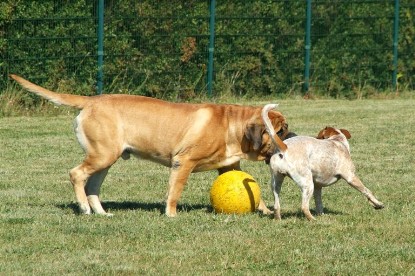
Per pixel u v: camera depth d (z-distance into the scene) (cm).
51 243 1009
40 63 2211
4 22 2145
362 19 2838
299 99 2702
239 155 1191
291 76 2723
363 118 2305
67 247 995
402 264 939
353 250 989
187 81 2481
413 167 1597
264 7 2622
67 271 902
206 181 1461
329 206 1252
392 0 2891
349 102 2691
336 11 2783
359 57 2844
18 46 2181
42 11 2194
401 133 2030
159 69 2420
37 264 926
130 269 909
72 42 2248
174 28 2434
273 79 2683
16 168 1552
